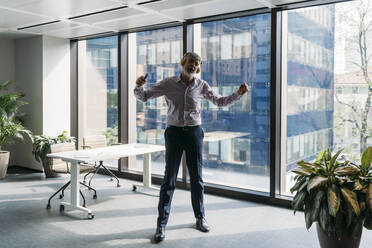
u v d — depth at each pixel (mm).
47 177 6141
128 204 4539
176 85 3418
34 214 4121
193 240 3334
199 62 3402
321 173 2799
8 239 3350
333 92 4195
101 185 5566
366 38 3945
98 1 4184
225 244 3242
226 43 4984
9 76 6934
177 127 3432
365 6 3930
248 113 4855
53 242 3281
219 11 4633
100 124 6590
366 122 3996
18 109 6883
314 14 4277
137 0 4145
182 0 4109
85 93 6844
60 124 6766
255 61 4746
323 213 2596
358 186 2564
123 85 6070
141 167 6156
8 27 5762
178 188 5340
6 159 6078
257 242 3295
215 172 5219
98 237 3410
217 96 3525
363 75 3988
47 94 6555
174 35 5527
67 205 4219
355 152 4086
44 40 6457
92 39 6637
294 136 4531
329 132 4246
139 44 5980
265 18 4625
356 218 2598
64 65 6773
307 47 4359
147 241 3311
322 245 2816
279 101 4516
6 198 4793
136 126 6117
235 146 5000
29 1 4203
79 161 3967
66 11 4680
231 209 4332
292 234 3502
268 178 4730
